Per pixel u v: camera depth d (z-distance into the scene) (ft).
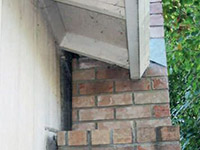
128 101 6.22
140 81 6.31
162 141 4.77
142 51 5.05
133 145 4.82
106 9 4.12
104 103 6.27
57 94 5.72
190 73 11.28
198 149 11.35
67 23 5.50
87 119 6.22
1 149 3.02
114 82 6.38
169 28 10.91
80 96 6.38
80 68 6.56
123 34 4.95
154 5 7.02
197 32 10.55
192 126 11.52
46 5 5.06
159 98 6.16
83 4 4.24
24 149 3.69
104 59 5.72
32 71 4.22
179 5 10.43
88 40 5.75
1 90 3.09
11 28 3.49
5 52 3.26
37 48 4.57
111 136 4.89
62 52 6.19
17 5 3.74
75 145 4.94
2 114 3.08
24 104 3.78
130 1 3.67
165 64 6.37
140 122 6.06
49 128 4.95
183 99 12.98
